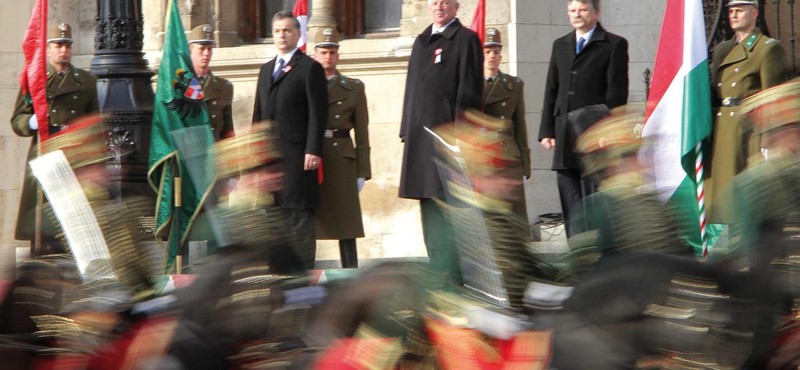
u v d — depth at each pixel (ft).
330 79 114.21
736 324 44.83
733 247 50.90
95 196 51.19
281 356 46.14
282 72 105.81
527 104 136.56
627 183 48.08
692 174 95.09
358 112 114.42
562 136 104.99
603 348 43.45
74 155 51.19
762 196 49.60
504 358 44.32
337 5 151.02
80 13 164.14
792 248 47.67
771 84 96.68
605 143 48.55
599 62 104.37
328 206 112.57
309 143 104.17
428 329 44.70
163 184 105.19
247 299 46.42
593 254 48.03
